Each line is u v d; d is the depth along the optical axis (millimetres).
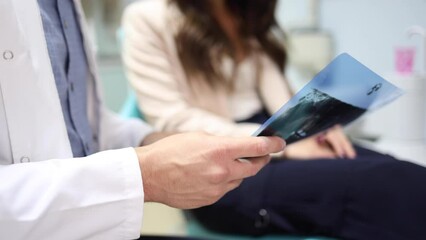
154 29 1102
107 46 1931
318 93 441
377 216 669
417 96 1253
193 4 1122
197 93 1116
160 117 1041
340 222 704
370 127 1352
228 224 801
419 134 1282
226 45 1124
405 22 1470
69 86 587
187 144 449
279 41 1307
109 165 428
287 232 762
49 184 403
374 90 512
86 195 412
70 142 550
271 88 1214
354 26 1627
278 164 829
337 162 779
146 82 1081
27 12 487
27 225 386
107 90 1926
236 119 1158
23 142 458
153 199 451
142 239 631
